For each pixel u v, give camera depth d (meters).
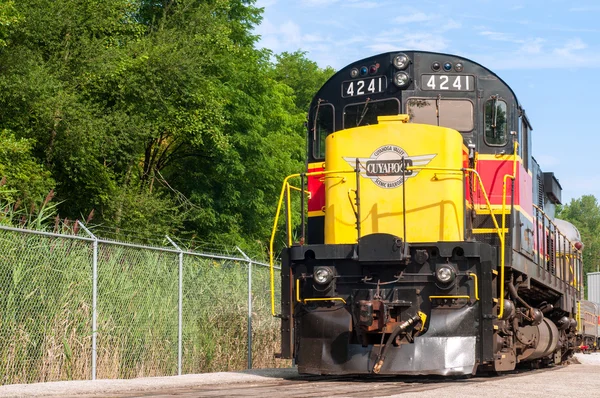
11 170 24.52
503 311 13.40
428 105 14.90
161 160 40.06
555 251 20.52
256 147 39.88
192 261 17.50
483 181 14.84
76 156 28.39
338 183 14.23
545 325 18.06
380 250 13.11
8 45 27.89
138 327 15.27
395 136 14.01
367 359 12.75
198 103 34.53
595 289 69.94
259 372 15.95
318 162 15.59
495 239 14.51
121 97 31.33
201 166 40.12
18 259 13.02
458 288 12.99
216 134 35.00
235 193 39.62
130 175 34.78
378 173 14.02
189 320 17.05
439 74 15.00
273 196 42.91
